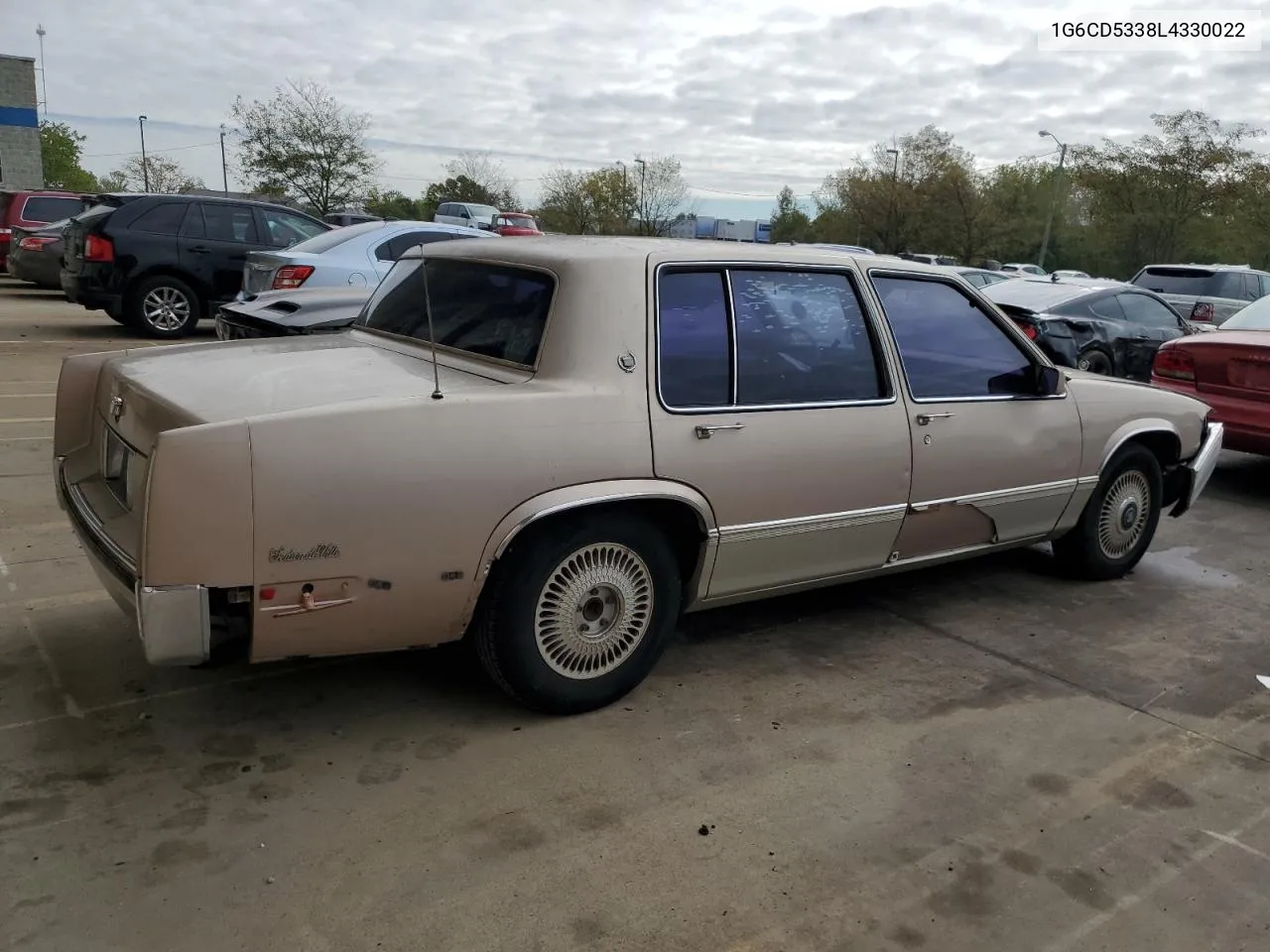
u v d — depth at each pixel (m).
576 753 3.38
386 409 2.97
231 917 2.50
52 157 67.12
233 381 3.23
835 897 2.72
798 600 5.00
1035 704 3.95
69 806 2.92
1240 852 3.03
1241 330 7.90
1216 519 7.02
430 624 3.17
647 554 3.57
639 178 56.53
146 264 12.07
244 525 2.76
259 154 37.62
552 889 2.68
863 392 4.08
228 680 3.75
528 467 3.17
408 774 3.20
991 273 18.25
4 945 2.36
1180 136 41.19
